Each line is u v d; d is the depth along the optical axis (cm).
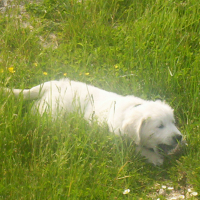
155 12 1019
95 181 571
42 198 529
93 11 1038
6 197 530
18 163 583
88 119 671
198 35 952
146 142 638
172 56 870
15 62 870
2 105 653
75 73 858
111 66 880
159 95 794
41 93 745
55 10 1060
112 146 644
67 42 973
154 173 612
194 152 642
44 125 653
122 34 978
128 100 686
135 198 545
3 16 1022
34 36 963
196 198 556
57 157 584
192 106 746
